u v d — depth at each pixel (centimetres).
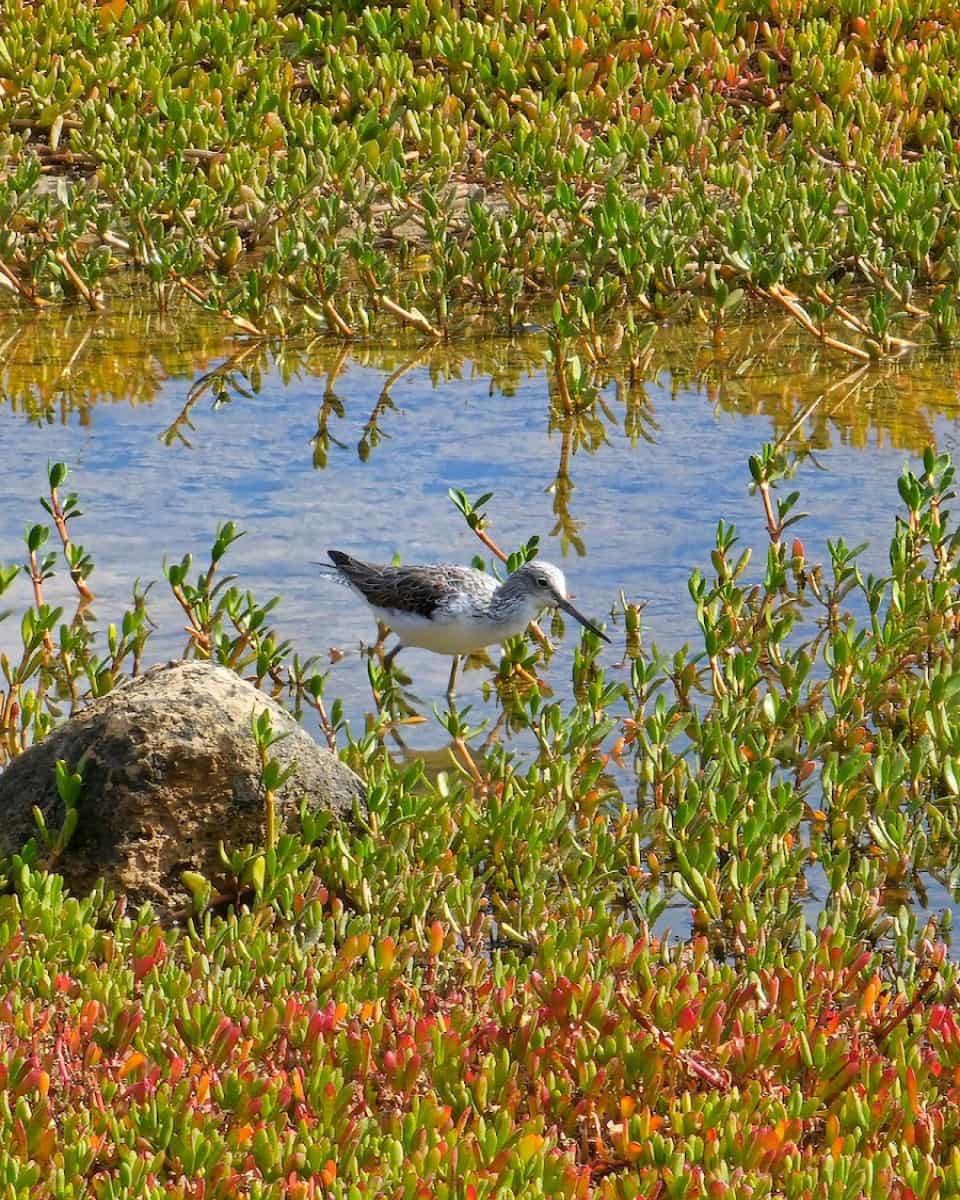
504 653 1375
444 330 2067
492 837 1080
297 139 2452
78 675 1314
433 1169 747
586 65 2600
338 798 1081
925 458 1423
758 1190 731
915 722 1241
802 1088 839
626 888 1064
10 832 1036
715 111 2552
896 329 2073
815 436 1758
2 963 895
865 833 1133
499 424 1803
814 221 2164
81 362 1964
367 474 1672
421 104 2541
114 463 1686
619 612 1415
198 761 1027
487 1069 816
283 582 1459
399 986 911
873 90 2577
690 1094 822
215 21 2642
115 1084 792
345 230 2311
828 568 1484
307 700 1298
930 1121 784
